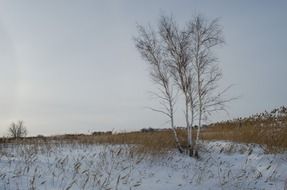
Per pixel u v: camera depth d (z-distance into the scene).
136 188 10.97
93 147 16.75
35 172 10.18
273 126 23.48
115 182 11.21
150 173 13.12
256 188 13.02
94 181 10.40
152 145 16.67
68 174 11.14
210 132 25.39
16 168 10.81
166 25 19.00
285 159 17.11
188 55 18.73
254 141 20.80
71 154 14.41
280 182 13.98
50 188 9.62
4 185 9.21
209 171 14.81
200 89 18.36
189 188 12.04
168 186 11.86
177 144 18.53
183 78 18.50
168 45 18.88
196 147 17.81
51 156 13.68
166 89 18.77
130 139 18.73
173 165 15.22
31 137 20.44
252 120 26.61
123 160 13.77
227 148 19.53
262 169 15.51
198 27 18.84
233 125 26.91
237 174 14.53
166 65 18.86
